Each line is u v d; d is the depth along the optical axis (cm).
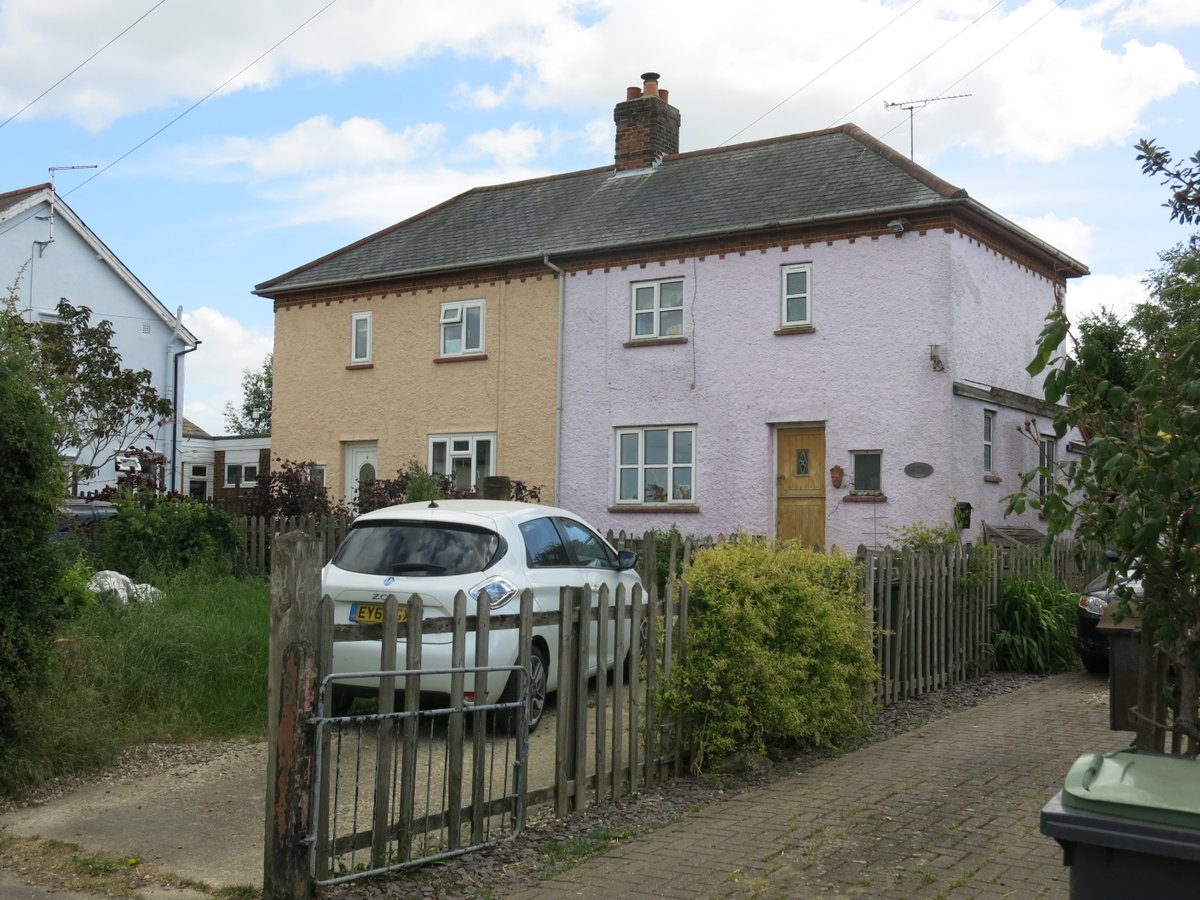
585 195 2366
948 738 888
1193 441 442
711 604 773
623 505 2056
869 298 1850
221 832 616
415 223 2586
